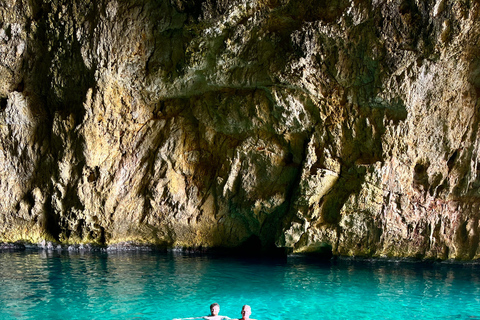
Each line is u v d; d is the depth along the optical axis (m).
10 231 16.22
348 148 14.02
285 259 14.49
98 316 8.16
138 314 8.30
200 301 9.24
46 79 16.16
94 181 15.50
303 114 14.02
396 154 13.43
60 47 15.38
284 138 14.59
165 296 9.59
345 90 13.70
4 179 16.06
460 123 13.42
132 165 16.00
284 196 14.85
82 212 15.45
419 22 12.15
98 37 14.68
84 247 16.09
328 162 13.95
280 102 13.77
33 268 12.45
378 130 13.53
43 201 16.03
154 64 15.22
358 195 13.40
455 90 13.16
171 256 14.98
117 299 9.29
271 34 13.45
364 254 14.02
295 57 13.12
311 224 14.14
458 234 13.91
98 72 14.91
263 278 11.51
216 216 15.84
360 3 12.42
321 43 13.09
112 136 15.75
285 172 14.87
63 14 14.98
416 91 12.93
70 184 15.61
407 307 9.05
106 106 15.33
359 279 11.46
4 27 15.71
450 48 12.30
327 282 11.11
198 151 15.98
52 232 16.25
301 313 8.57
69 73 15.55
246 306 7.79
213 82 14.64
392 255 14.03
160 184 15.70
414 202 13.79
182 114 16.09
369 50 12.73
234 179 15.41
